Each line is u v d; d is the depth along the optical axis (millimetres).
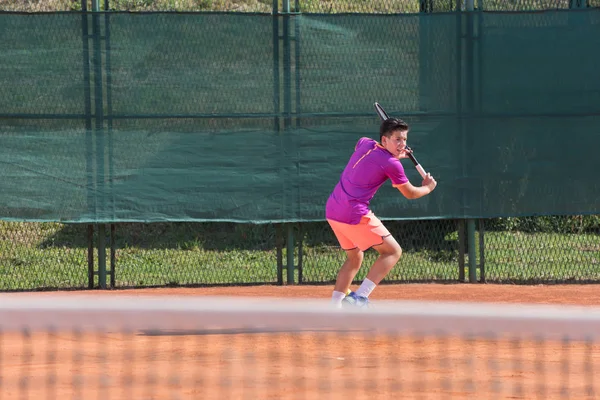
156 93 29781
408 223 33844
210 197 30031
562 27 30953
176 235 37031
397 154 22641
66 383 15445
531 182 31000
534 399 14625
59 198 29516
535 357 18094
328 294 28969
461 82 30797
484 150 30828
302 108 30297
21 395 14570
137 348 18719
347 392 14914
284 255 32469
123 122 29688
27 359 17484
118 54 29625
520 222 35688
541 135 31016
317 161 30391
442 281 31750
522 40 30875
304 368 16828
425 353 18406
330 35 30375
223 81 30016
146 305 11758
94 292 29797
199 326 21469
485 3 32594
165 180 29844
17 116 29250
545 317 11578
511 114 30891
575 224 35781
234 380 15742
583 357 18172
